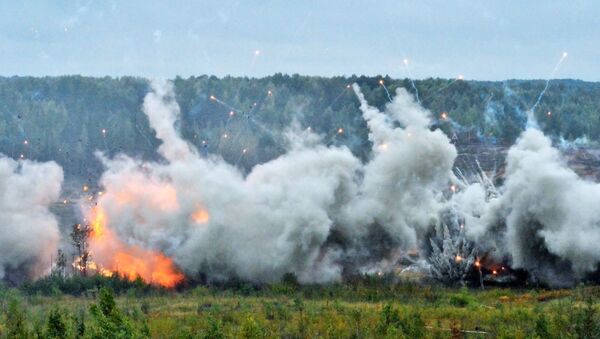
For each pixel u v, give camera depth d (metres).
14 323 104.19
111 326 89.88
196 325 111.56
